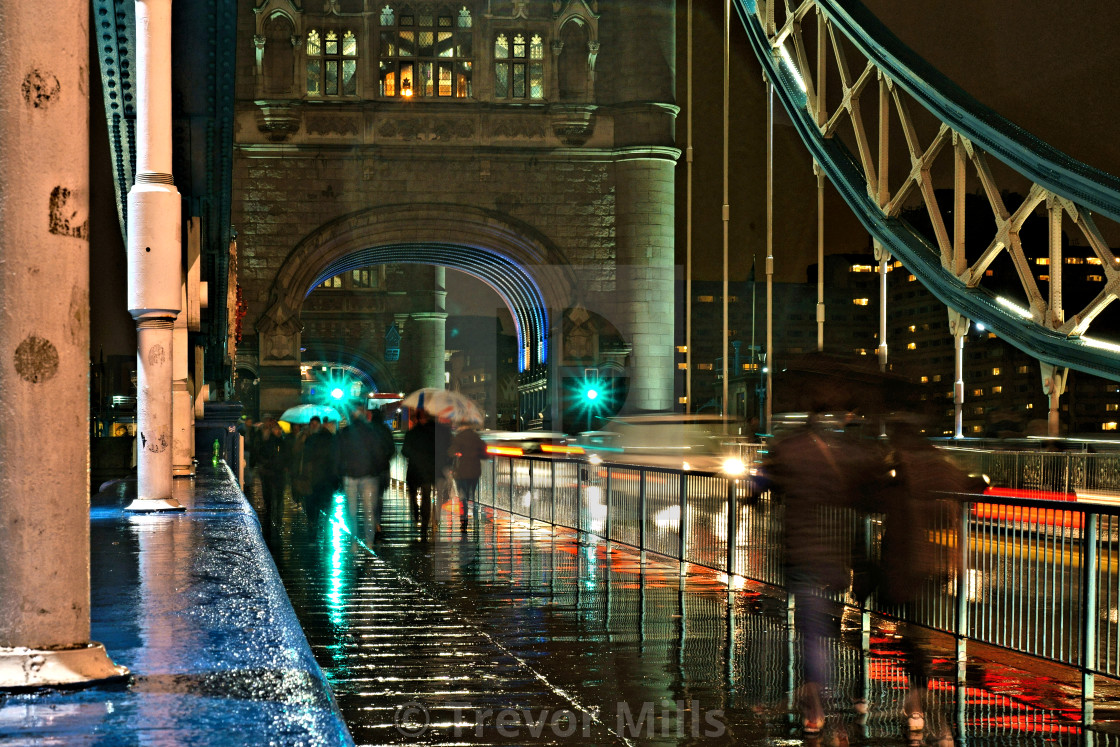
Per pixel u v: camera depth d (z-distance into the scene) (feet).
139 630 10.99
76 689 8.55
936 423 18.13
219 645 10.27
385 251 181.47
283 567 40.32
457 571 38.81
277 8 155.33
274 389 153.69
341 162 157.28
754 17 208.13
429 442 51.49
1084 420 360.89
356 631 27.50
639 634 27.09
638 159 157.38
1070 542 21.93
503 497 66.33
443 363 244.22
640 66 157.69
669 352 157.17
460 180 158.20
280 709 7.95
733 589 34.53
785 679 22.18
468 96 159.84
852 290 435.94
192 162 54.54
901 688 21.56
